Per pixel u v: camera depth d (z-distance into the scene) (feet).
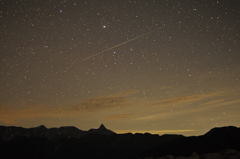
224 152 90.12
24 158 143.95
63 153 144.05
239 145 96.17
